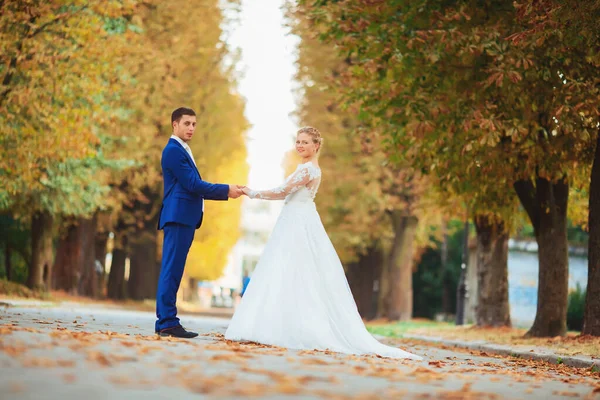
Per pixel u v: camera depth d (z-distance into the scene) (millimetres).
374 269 42188
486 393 6348
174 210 9906
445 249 48250
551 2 13672
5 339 6773
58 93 20703
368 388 6023
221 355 7176
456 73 16188
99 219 39000
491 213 22047
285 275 9945
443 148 17125
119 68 23750
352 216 35188
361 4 16656
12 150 21219
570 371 10922
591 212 16516
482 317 24859
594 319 16359
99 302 34031
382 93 17578
